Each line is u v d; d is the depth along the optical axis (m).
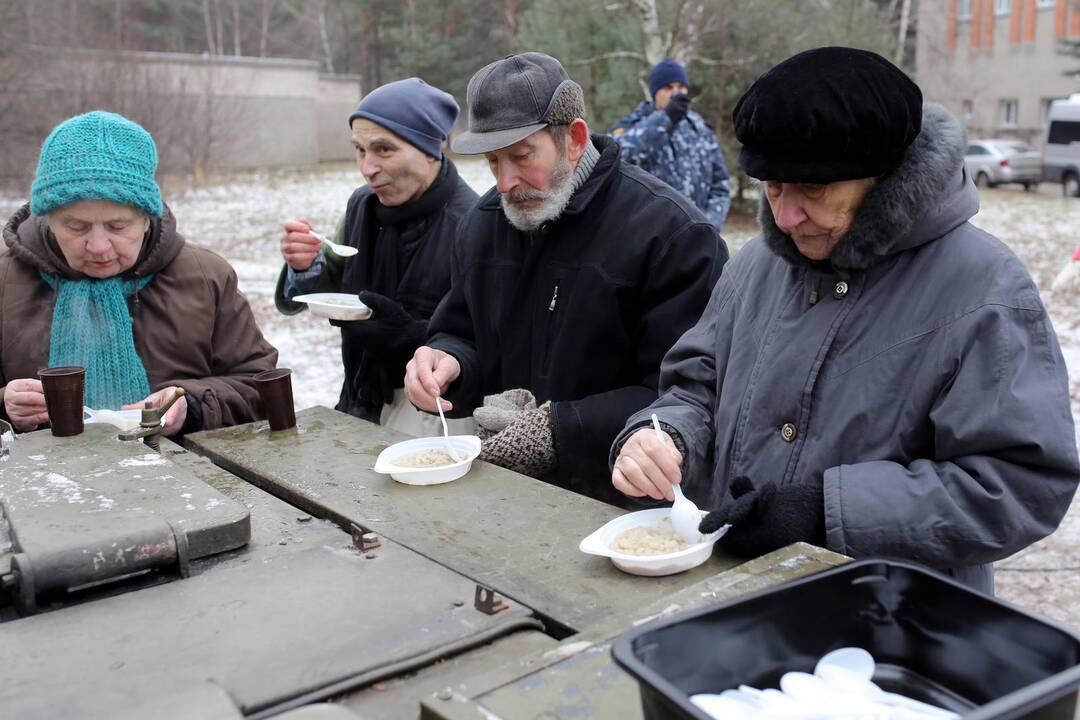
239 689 1.11
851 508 1.46
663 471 1.64
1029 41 27.61
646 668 0.87
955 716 0.96
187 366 2.55
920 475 1.49
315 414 2.36
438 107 2.98
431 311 2.96
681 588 1.42
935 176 1.52
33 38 15.48
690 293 2.29
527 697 1.03
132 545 1.38
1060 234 13.69
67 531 1.41
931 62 29.69
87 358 2.44
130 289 2.50
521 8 16.67
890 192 1.53
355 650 1.20
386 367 2.96
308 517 1.70
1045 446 1.43
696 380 1.93
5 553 1.40
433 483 1.87
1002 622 1.02
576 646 1.13
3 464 1.75
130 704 1.06
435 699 1.03
